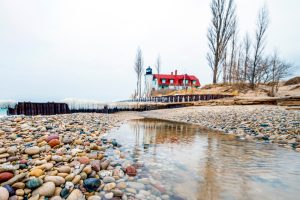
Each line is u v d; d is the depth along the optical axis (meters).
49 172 2.64
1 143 3.71
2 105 10.38
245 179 2.89
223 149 4.66
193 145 5.10
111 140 5.33
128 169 3.11
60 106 13.16
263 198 2.33
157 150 4.56
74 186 2.43
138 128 8.34
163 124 9.93
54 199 2.11
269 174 3.09
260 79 25.61
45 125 6.12
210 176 3.00
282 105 13.01
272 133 6.00
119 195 2.32
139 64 46.50
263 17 25.59
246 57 28.19
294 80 32.59
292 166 3.45
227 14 29.42
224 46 30.38
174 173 3.12
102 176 2.87
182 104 20.72
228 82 31.62
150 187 2.59
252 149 4.63
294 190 2.54
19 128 5.26
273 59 24.94
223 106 15.81
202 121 10.50
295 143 4.87
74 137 4.88
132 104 21.31
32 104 11.28
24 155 3.24
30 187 2.22
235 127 7.66
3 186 2.12
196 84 49.66
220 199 2.30
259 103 15.05
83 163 3.12
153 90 50.41
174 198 2.31
